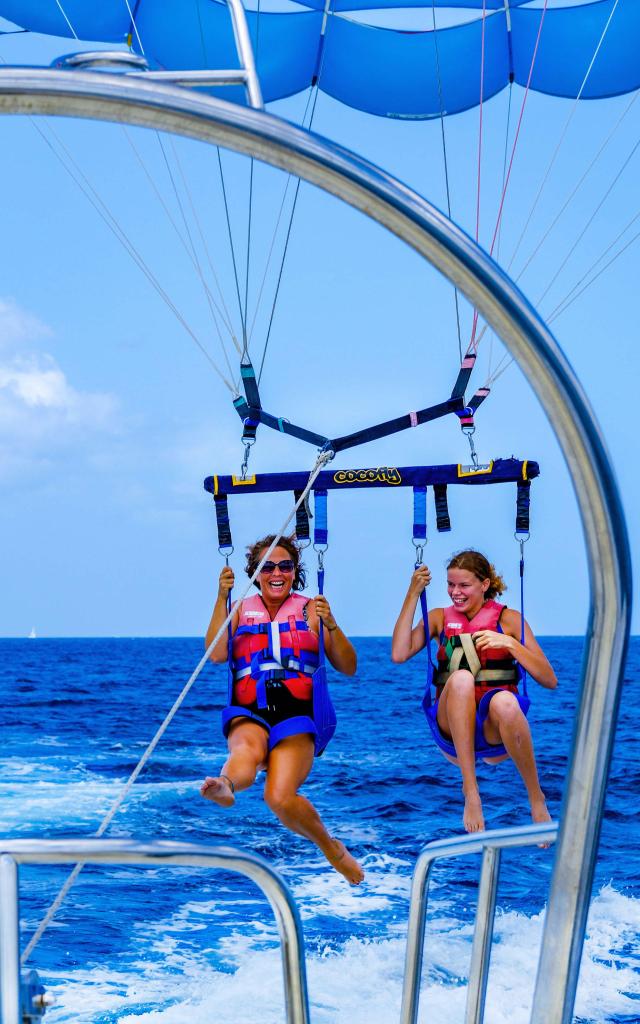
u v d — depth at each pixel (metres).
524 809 19.28
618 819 18.59
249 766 5.30
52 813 18.92
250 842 16.70
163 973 10.68
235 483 5.70
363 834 17.27
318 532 5.64
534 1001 2.12
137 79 1.94
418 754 26.27
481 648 5.68
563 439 2.04
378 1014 9.81
